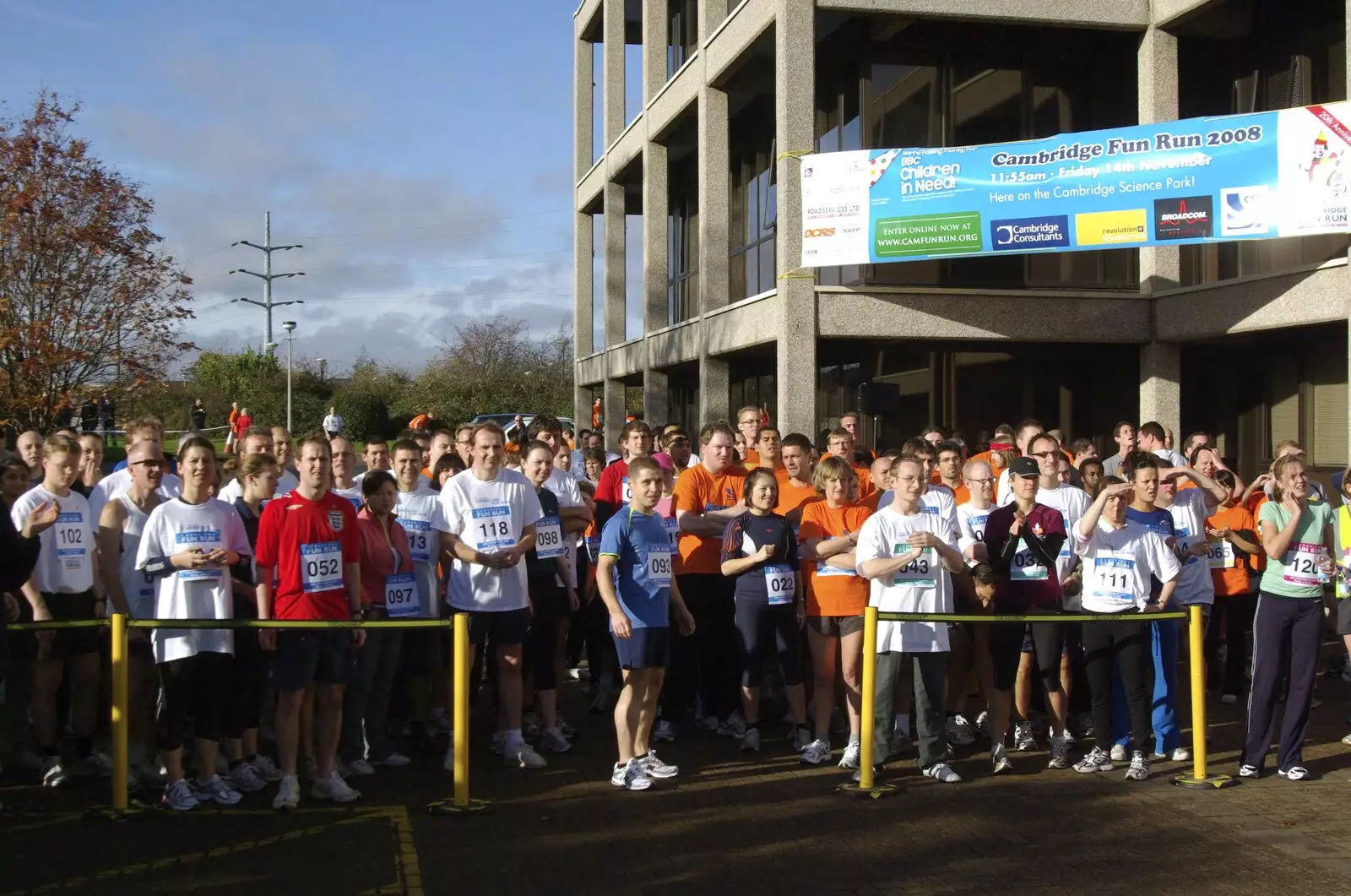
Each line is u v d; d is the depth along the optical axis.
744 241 22.75
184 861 5.97
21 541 5.91
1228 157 13.75
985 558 7.91
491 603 7.91
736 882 5.75
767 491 8.21
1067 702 8.60
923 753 7.69
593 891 5.62
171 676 6.79
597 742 8.71
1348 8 13.14
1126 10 16.22
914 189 14.95
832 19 16.73
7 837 6.36
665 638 7.55
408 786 7.51
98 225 19.23
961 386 18.84
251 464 7.59
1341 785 7.52
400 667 8.59
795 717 8.45
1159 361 16.52
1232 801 7.16
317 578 6.99
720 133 19.92
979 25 16.95
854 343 17.41
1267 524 7.66
